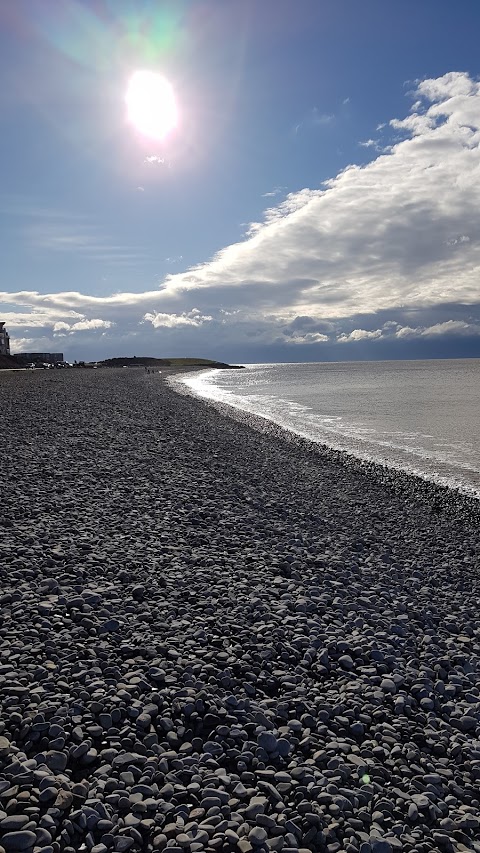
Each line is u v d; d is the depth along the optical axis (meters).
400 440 30.53
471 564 12.01
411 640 8.00
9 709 5.32
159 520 12.43
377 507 16.55
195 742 5.23
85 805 4.34
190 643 6.99
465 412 44.53
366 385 88.62
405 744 5.61
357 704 6.16
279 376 132.25
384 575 10.67
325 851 4.24
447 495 18.52
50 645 6.60
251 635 7.37
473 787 5.15
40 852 3.88
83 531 11.03
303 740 5.45
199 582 9.10
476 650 8.01
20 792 4.38
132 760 4.89
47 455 18.86
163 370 152.62
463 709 6.46
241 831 4.28
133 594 8.33
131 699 5.68
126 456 20.17
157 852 4.04
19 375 82.75
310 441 29.42
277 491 17.41
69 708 5.45
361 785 4.97
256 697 6.12
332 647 7.38
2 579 8.36
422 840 4.47
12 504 12.43
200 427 31.59
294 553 11.28
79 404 38.66
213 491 16.11
